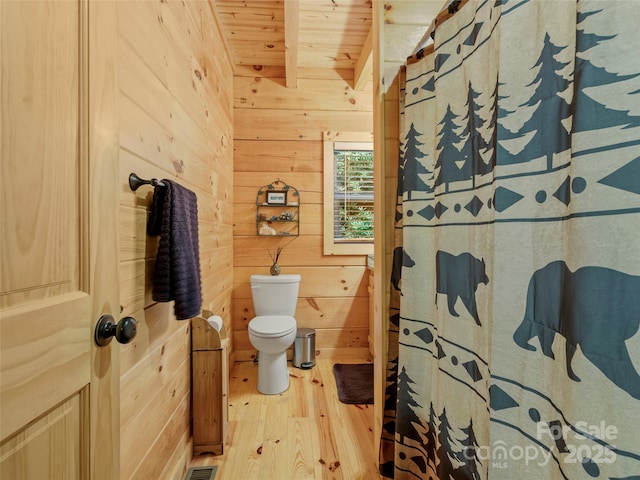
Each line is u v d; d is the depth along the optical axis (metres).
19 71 0.46
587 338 0.56
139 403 0.97
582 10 0.57
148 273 1.04
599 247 0.55
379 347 1.42
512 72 0.74
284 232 2.67
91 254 0.61
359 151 2.75
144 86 1.02
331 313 2.71
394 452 1.31
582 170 0.57
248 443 1.56
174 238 1.02
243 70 2.64
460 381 0.97
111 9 0.69
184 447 1.37
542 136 0.68
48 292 0.51
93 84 0.62
